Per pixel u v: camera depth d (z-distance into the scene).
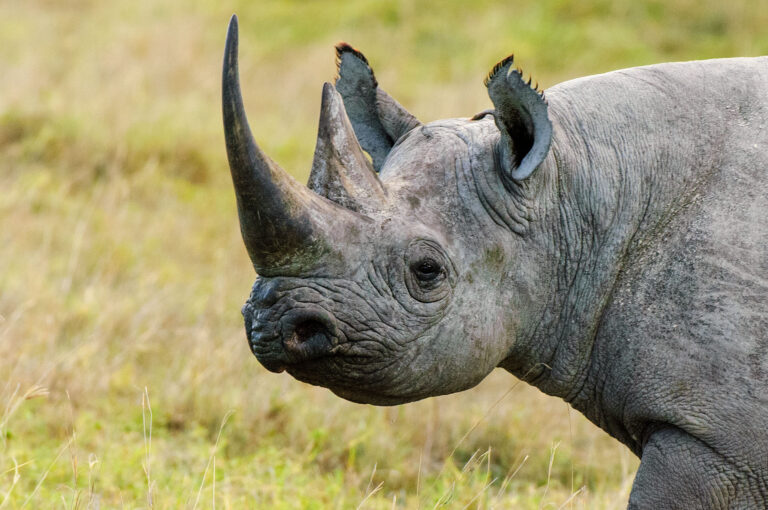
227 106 11.97
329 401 24.11
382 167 14.43
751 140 13.73
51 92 42.81
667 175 13.91
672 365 13.27
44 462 19.05
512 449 23.47
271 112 47.59
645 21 55.62
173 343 26.16
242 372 24.80
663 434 13.43
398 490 21.59
